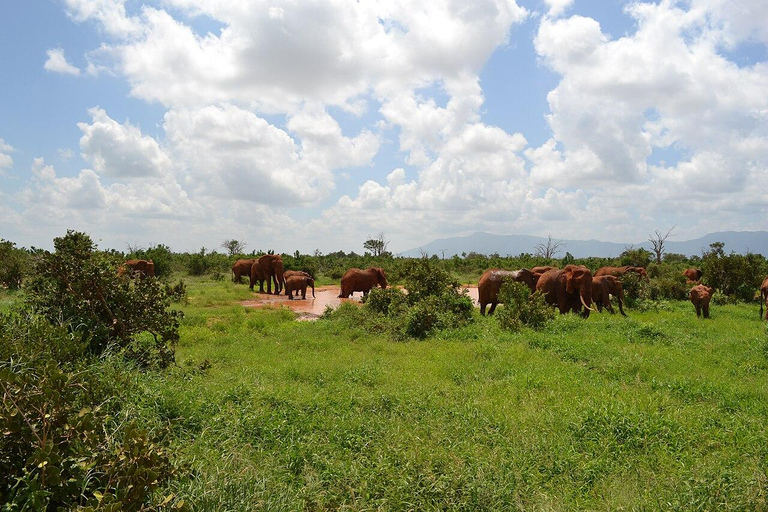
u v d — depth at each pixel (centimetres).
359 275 2838
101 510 348
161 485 429
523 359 1154
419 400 789
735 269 2859
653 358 1143
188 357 1090
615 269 2859
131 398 639
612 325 1584
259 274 3145
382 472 551
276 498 489
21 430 391
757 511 489
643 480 568
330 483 539
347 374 976
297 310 2353
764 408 809
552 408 785
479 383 945
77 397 540
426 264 1908
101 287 937
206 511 447
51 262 920
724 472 552
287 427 663
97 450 423
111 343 881
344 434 657
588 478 575
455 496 510
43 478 366
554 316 1655
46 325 707
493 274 2128
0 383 400
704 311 2036
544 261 4953
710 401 861
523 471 575
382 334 1548
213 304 2406
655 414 737
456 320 1641
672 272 3291
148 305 981
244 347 1309
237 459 554
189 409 675
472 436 664
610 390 888
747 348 1275
